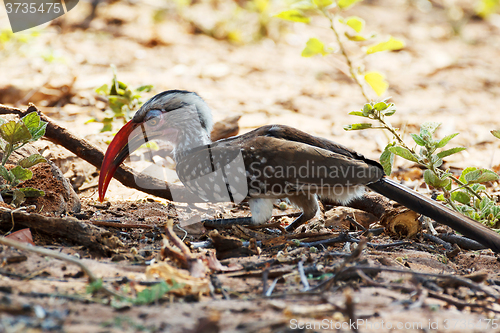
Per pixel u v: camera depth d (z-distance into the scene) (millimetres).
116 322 4680
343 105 18672
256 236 8258
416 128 16172
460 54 26875
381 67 24031
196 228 8625
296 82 21391
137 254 6961
